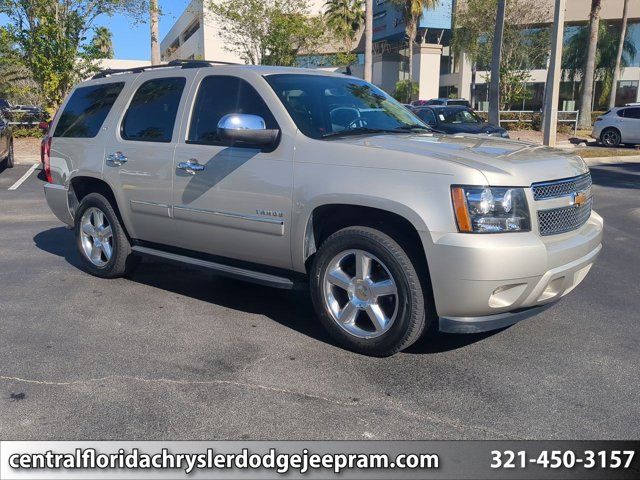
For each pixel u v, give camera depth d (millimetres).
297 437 3234
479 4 29969
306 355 4238
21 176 13859
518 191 3764
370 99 5301
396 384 3809
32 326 4781
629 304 5340
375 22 49688
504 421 3383
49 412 3475
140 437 3234
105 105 5977
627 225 8742
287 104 4609
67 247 7422
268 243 4559
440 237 3709
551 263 3834
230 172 4676
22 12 18938
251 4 25047
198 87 5125
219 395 3674
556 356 4230
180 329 4730
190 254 5340
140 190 5387
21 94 25234
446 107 17078
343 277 4234
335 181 4105
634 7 36781
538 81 37125
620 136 21375
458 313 3812
